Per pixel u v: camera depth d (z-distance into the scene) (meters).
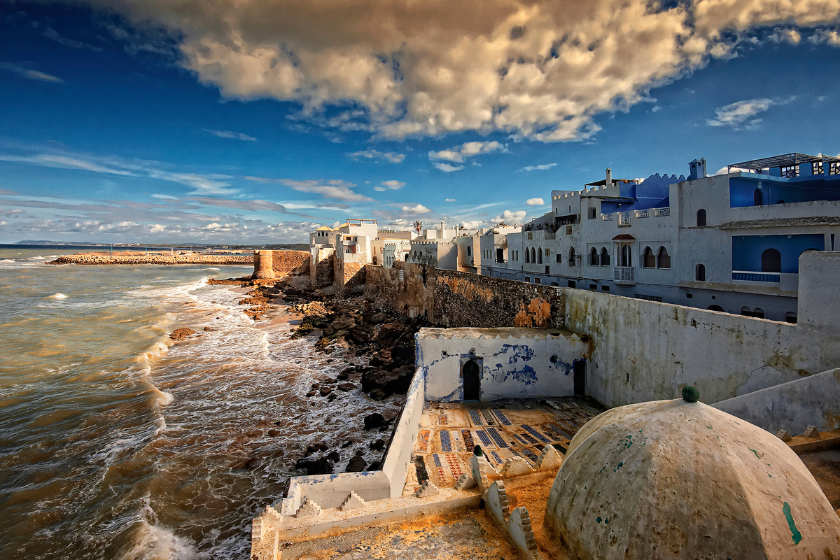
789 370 10.38
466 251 46.66
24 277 96.31
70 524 14.10
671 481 5.14
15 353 33.31
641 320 15.34
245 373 30.11
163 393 25.55
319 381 28.44
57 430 20.50
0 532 13.59
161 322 47.44
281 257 90.56
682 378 13.58
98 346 35.94
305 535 7.29
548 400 18.52
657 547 4.90
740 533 4.71
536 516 7.30
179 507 15.32
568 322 20.42
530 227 41.09
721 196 17.81
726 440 5.41
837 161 20.75
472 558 6.57
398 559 6.62
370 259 69.12
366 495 10.43
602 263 24.66
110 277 101.81
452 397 18.83
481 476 8.56
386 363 29.88
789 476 5.21
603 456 6.02
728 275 17.42
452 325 33.53
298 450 19.45
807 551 4.80
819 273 9.71
